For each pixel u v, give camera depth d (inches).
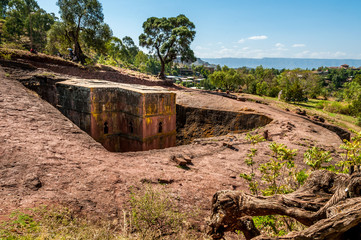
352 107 1732.3
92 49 1568.7
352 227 96.3
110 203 239.1
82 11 1350.9
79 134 451.8
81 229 173.5
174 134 808.3
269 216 225.5
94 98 693.9
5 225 152.9
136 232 194.5
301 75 2891.2
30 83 887.7
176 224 211.5
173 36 1579.7
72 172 293.3
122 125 765.3
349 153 197.9
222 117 959.0
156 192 253.4
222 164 423.5
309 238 95.0
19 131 386.3
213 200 166.6
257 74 3981.3
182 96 1206.3
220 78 2677.2
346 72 7406.5
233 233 227.6
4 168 265.6
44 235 146.2
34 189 235.8
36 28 2871.6
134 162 381.1
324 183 123.0
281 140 580.4
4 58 998.4
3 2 3267.7
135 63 5108.3
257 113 895.1
